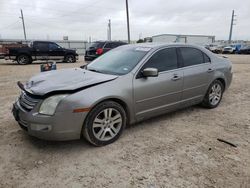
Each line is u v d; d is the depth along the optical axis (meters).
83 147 3.68
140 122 4.71
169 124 4.65
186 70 4.78
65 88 3.38
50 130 3.29
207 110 5.54
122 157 3.42
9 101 6.09
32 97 3.47
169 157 3.44
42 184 2.82
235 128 4.53
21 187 2.77
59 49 18.73
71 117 3.32
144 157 3.43
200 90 5.18
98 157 3.41
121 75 3.94
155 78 4.23
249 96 6.96
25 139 3.88
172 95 4.56
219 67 5.55
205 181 2.91
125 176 2.99
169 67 4.53
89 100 3.42
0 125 4.43
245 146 3.81
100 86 3.60
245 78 10.28
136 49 4.61
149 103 4.21
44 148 3.62
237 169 3.17
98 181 2.89
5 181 2.86
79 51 38.62
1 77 10.36
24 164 3.21
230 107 5.82
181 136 4.13
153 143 3.86
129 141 3.91
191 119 4.94
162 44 4.68
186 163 3.29
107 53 5.05
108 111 3.70
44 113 3.29
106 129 3.72
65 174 3.01
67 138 3.41
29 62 17.66
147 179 2.94
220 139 4.01
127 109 3.93
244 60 22.56
